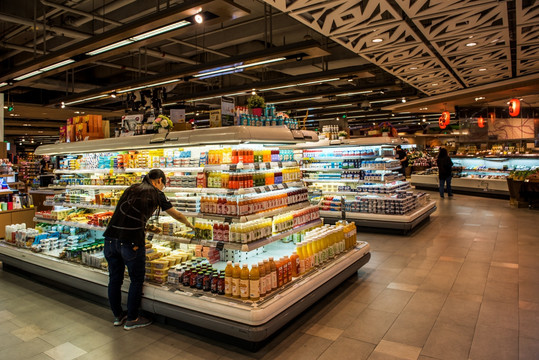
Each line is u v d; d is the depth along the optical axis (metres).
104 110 17.22
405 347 3.08
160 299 3.54
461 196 13.25
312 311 3.83
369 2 5.34
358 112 22.98
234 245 3.51
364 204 7.66
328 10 5.71
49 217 5.56
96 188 5.25
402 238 7.02
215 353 3.08
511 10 5.88
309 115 22.44
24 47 10.09
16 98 16.73
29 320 3.80
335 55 11.70
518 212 9.56
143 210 3.55
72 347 3.23
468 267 5.15
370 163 7.93
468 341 3.15
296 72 13.10
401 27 6.40
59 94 17.09
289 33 10.79
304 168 8.64
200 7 4.86
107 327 3.62
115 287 3.62
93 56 6.91
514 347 3.03
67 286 4.78
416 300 4.06
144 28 5.54
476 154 14.02
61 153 5.59
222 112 3.93
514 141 14.88
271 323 3.04
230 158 3.79
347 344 3.16
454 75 10.60
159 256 4.03
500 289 4.31
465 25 6.30
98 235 5.35
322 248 4.12
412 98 15.46
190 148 4.61
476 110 15.84
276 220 4.11
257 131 3.72
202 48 10.75
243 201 3.61
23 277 5.26
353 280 4.75
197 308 3.28
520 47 7.71
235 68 8.22
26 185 14.33
